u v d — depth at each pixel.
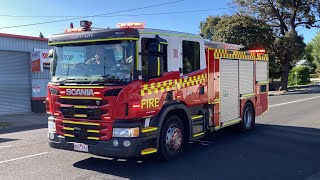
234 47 11.39
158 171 7.10
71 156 8.35
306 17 36.84
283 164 7.65
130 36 6.74
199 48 8.78
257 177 6.71
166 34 7.63
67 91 7.21
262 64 12.68
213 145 9.61
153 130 7.23
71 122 7.18
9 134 12.41
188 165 7.55
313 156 8.39
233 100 10.66
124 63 6.84
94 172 7.04
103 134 6.84
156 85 7.31
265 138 10.62
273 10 36.88
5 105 18.91
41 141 10.60
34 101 20.06
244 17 35.66
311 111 17.56
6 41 18.58
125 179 6.60
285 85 38.03
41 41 20.31
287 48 36.12
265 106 12.97
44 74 20.59
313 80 71.62
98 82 6.90
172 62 7.80
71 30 7.67
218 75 9.74
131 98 6.78
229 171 7.12
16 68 19.34
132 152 6.77
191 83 8.43
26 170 7.23
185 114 8.30
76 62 7.31
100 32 6.97
